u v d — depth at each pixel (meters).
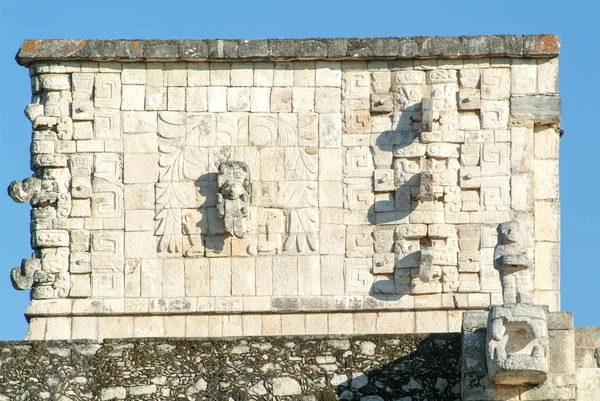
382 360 38.59
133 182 44.56
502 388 37.69
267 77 44.91
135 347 38.78
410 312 43.88
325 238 44.19
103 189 44.53
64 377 38.62
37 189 44.53
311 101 44.78
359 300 43.88
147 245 44.28
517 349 37.28
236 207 43.88
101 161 44.62
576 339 38.06
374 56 44.75
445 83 44.84
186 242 44.25
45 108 44.91
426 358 38.53
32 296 44.09
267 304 43.88
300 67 44.94
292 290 44.00
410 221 44.19
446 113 44.69
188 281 44.09
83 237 44.31
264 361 38.59
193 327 43.88
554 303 44.19
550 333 37.81
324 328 43.81
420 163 44.44
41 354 38.75
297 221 44.28
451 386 38.38
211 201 44.41
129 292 44.09
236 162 44.19
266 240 44.19
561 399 37.53
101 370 38.66
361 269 44.09
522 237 39.16
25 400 38.53
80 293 44.03
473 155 44.53
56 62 45.06
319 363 38.59
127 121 44.78
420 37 44.84
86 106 44.88
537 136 44.94
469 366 37.84
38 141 44.72
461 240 44.12
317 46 44.78
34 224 44.41
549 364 37.66
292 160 44.56
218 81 44.88
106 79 45.00
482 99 44.72
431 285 43.88
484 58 44.91
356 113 44.72
